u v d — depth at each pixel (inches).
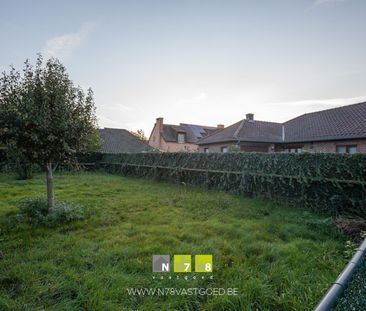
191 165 385.4
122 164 564.1
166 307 84.2
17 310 79.5
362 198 197.6
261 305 86.4
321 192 225.3
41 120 163.8
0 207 212.4
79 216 185.2
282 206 247.4
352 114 550.6
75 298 88.5
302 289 94.9
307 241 144.3
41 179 420.2
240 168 310.0
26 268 105.9
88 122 195.5
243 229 166.9
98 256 119.3
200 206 235.1
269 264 115.3
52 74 179.9
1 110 159.6
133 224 175.3
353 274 44.6
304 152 242.1
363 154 200.1
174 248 131.3
